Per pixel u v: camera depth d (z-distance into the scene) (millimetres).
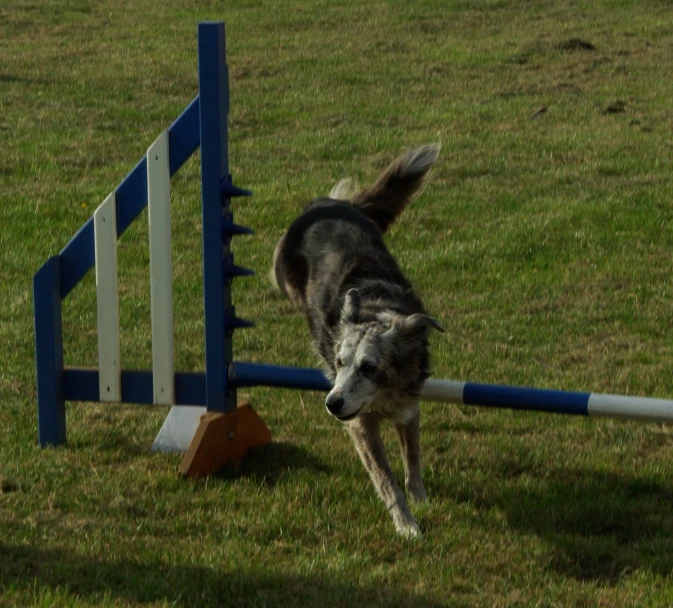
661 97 21188
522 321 11602
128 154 18094
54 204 15656
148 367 10461
